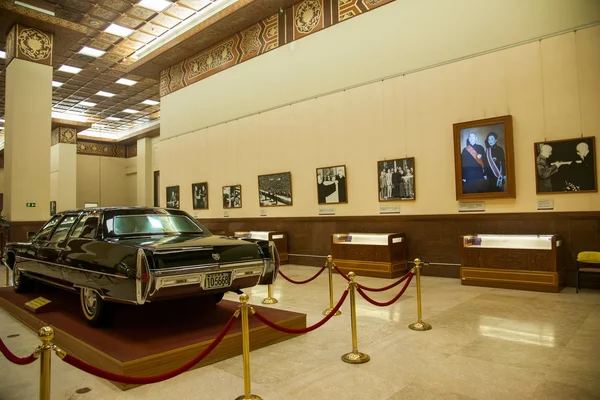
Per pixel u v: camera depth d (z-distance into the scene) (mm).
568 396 3270
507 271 7688
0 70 17328
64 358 2463
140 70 17203
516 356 4195
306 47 11953
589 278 7496
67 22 13641
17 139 13219
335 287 8430
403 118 9906
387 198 10141
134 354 3816
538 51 8102
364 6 10680
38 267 6223
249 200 13602
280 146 12625
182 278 4348
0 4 12266
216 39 14469
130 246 4418
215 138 14805
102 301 4723
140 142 26750
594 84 7516
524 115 8227
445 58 9266
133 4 12945
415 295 7352
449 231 9203
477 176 8711
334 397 3348
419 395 3348
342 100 11094
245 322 3404
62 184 23891
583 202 7598
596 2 7516
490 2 8688
